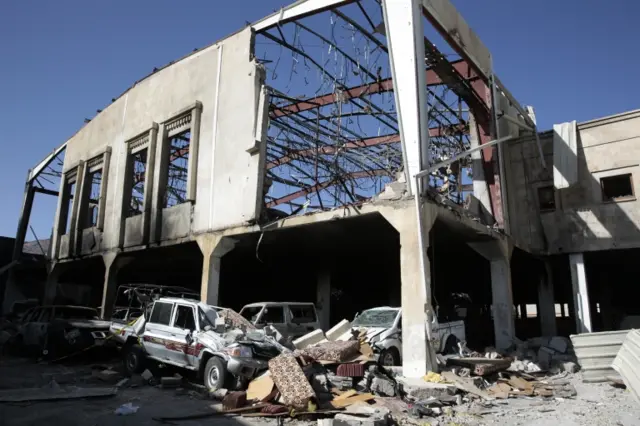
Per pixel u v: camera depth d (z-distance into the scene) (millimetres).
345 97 17625
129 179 22531
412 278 11367
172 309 11766
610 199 17094
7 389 10320
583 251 17359
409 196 11867
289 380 8492
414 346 10992
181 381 10719
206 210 17250
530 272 23594
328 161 20656
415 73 12336
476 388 10102
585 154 17656
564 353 15016
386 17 13023
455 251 18922
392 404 8625
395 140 20312
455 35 15148
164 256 21953
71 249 25438
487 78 17406
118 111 24078
